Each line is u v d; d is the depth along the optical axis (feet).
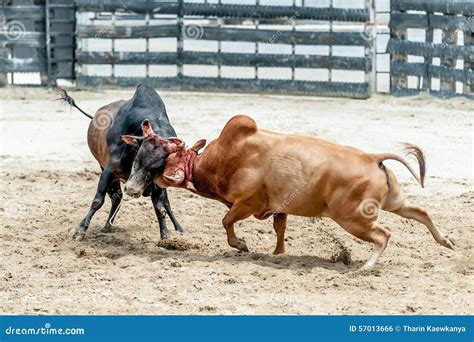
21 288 37.55
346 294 36.96
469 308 35.19
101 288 37.47
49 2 93.15
